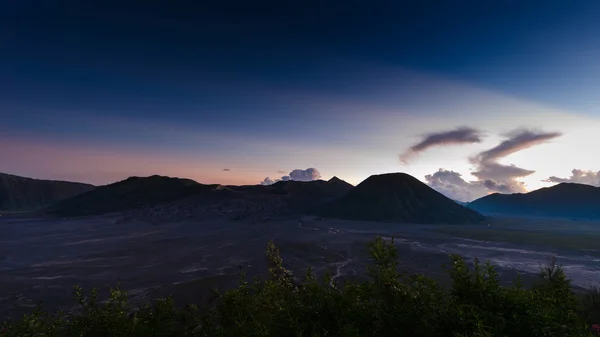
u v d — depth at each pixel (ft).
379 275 12.47
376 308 11.38
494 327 10.16
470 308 11.03
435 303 11.39
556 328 10.09
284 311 12.13
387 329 10.98
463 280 12.21
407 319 10.90
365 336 10.85
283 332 11.31
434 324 10.89
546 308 10.61
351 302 11.68
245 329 12.17
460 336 9.68
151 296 98.53
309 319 11.59
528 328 10.24
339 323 11.09
